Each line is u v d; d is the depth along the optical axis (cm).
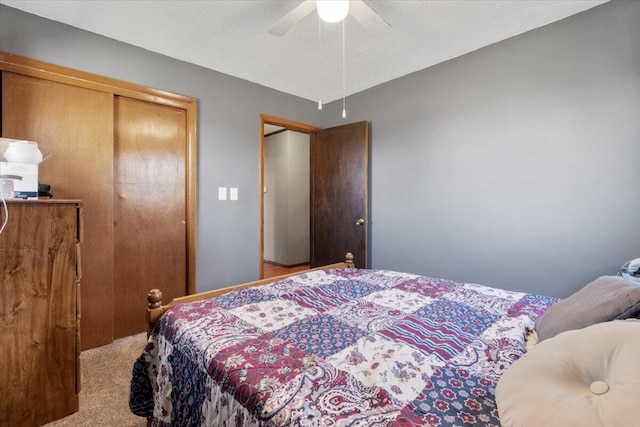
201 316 123
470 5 197
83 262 222
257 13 204
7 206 137
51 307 149
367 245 336
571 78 211
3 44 193
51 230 148
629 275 161
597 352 65
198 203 280
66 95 215
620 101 194
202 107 281
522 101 231
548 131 221
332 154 354
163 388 115
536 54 224
